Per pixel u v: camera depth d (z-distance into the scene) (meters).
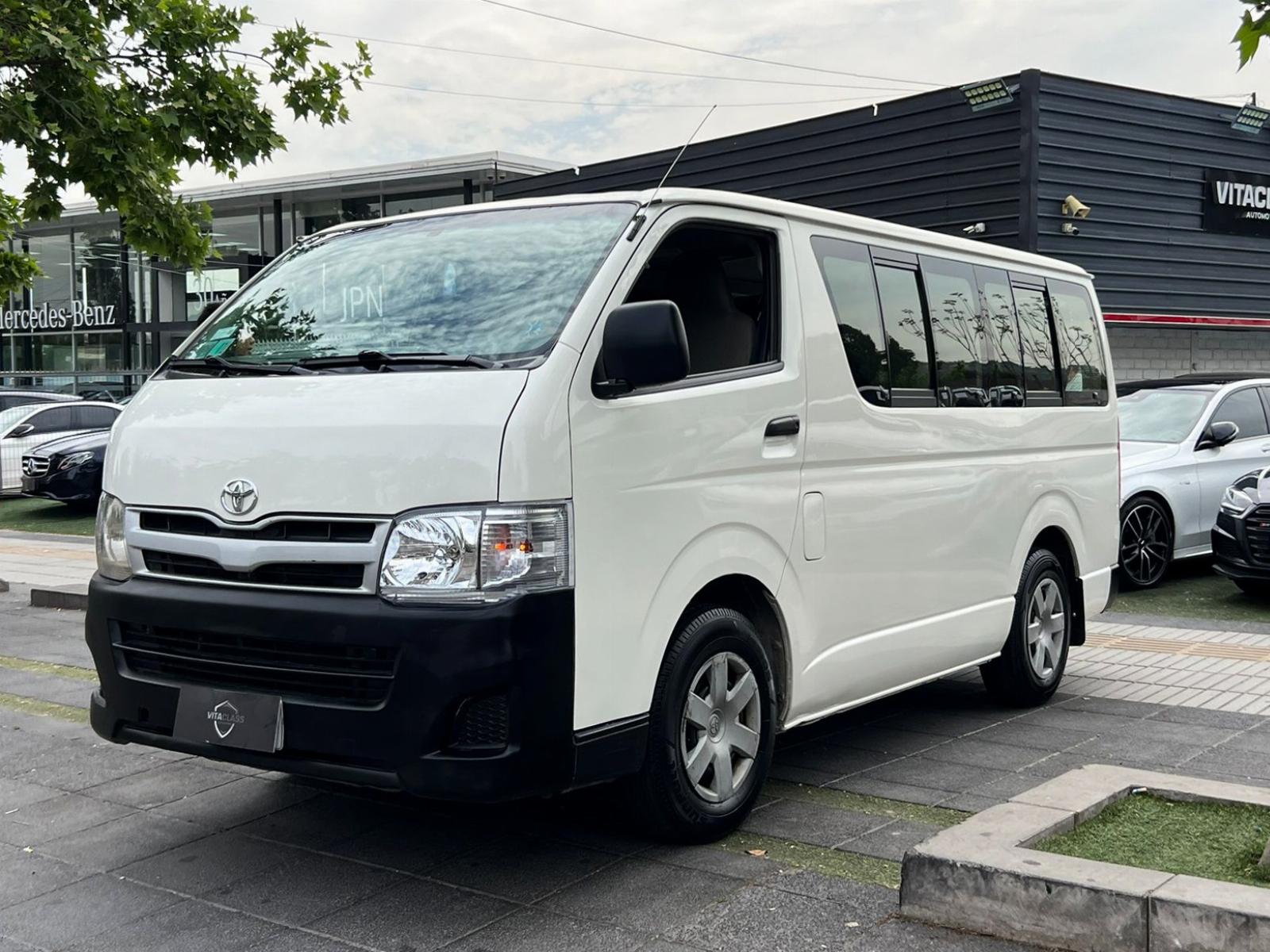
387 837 4.52
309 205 28.94
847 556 4.98
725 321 4.55
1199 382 11.83
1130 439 11.24
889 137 15.97
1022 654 6.30
